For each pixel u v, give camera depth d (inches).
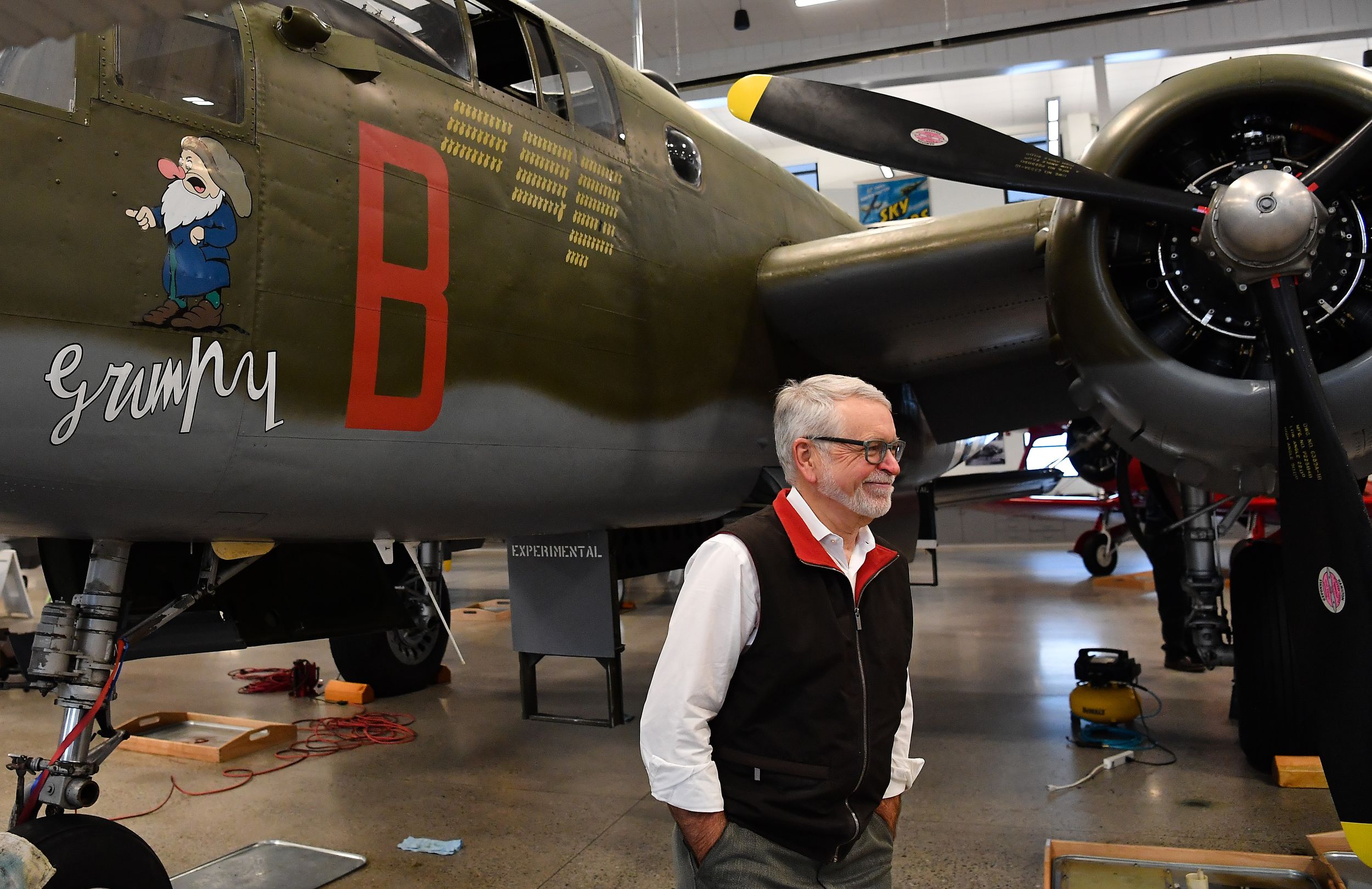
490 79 127.9
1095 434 197.0
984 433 188.4
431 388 103.6
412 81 104.8
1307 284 112.9
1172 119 115.4
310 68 94.6
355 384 95.8
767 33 448.1
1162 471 125.0
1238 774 147.1
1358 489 100.4
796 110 131.0
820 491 59.0
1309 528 102.5
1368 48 481.7
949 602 374.0
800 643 57.1
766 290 158.2
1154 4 371.6
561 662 261.1
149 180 79.8
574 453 125.4
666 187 141.6
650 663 259.4
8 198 71.9
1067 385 176.6
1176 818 128.1
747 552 58.1
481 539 170.9
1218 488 123.1
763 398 160.1
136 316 78.7
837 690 57.7
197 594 106.1
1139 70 525.7
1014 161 118.1
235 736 179.0
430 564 208.4
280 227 89.1
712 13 425.1
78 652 95.6
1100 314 117.0
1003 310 153.4
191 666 269.3
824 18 435.2
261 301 87.6
